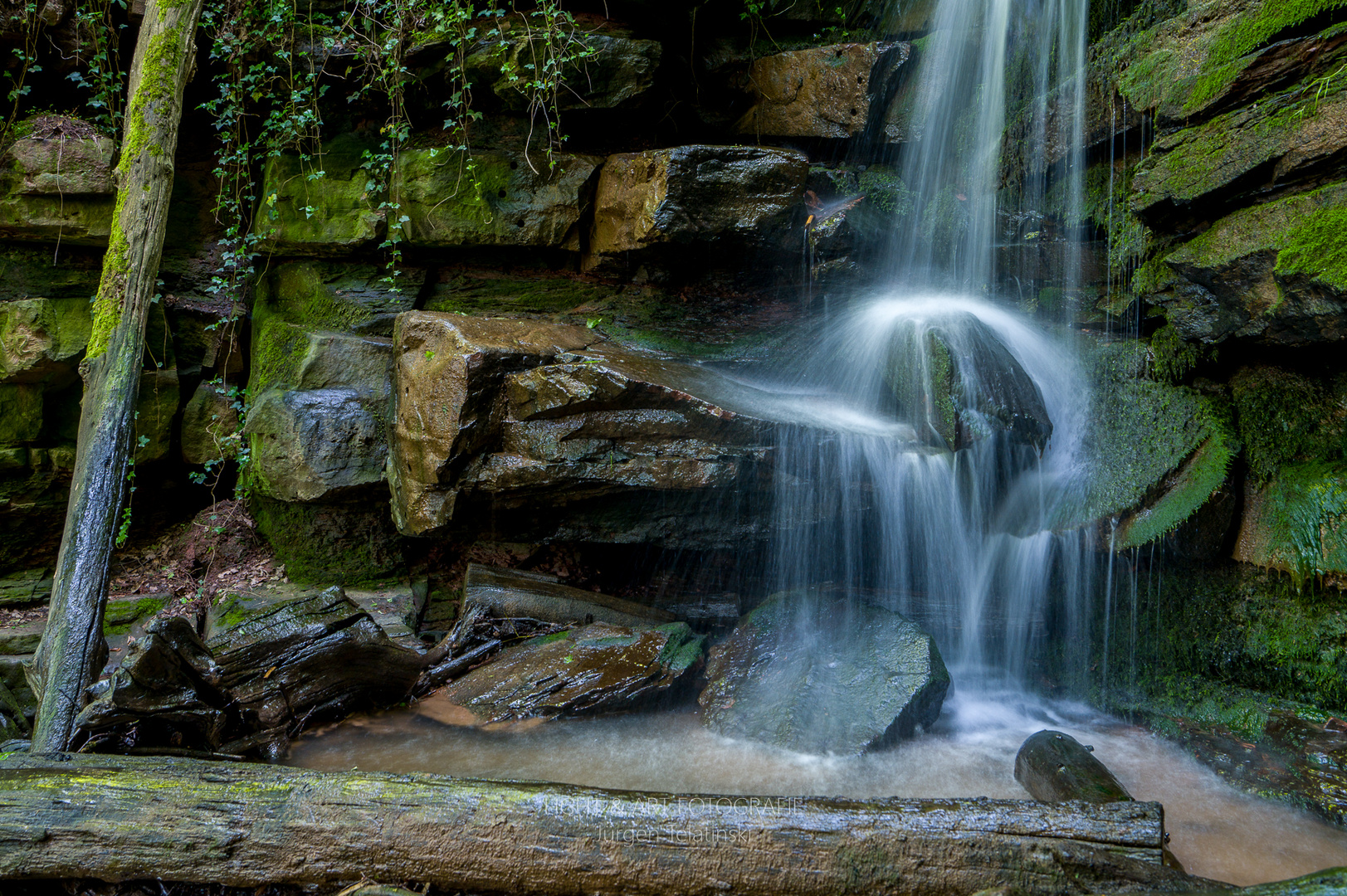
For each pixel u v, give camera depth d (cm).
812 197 602
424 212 586
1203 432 451
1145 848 280
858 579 549
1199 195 420
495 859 280
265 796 292
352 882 282
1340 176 369
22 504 586
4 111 600
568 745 430
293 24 580
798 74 633
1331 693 399
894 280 619
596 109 603
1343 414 411
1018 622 523
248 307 665
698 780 394
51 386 594
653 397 474
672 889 276
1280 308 390
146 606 566
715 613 591
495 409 483
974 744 445
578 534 561
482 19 587
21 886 286
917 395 501
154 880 284
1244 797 383
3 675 513
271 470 582
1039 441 476
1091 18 546
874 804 294
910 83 627
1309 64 380
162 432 622
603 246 593
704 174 534
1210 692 445
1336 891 238
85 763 309
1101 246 533
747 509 532
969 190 621
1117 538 462
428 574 623
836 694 460
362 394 590
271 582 599
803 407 537
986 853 277
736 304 628
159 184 523
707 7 635
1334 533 392
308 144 607
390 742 430
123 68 623
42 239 589
